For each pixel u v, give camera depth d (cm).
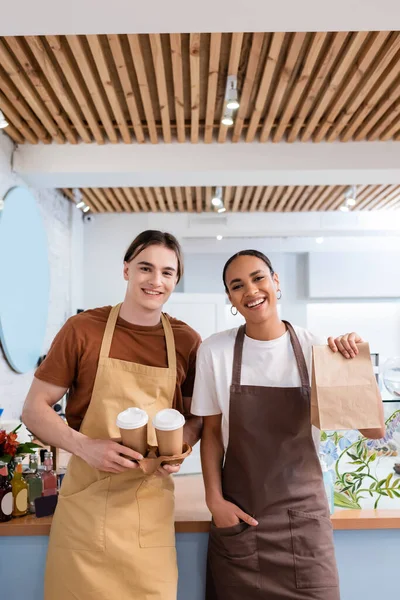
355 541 164
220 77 313
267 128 369
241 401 146
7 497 163
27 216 400
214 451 154
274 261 682
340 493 175
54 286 503
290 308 688
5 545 161
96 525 136
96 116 365
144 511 140
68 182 420
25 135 374
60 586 136
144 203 585
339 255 668
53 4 209
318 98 339
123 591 133
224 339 157
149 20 222
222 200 597
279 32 249
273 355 150
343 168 400
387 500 180
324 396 134
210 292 671
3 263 348
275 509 141
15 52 268
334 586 138
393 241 682
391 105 351
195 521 162
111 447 129
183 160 398
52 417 143
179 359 160
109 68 304
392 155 400
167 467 129
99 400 146
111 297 620
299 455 144
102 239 627
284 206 622
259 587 139
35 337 420
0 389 353
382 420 138
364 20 226
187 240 670
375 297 675
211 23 227
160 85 306
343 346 140
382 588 164
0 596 160
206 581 155
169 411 132
